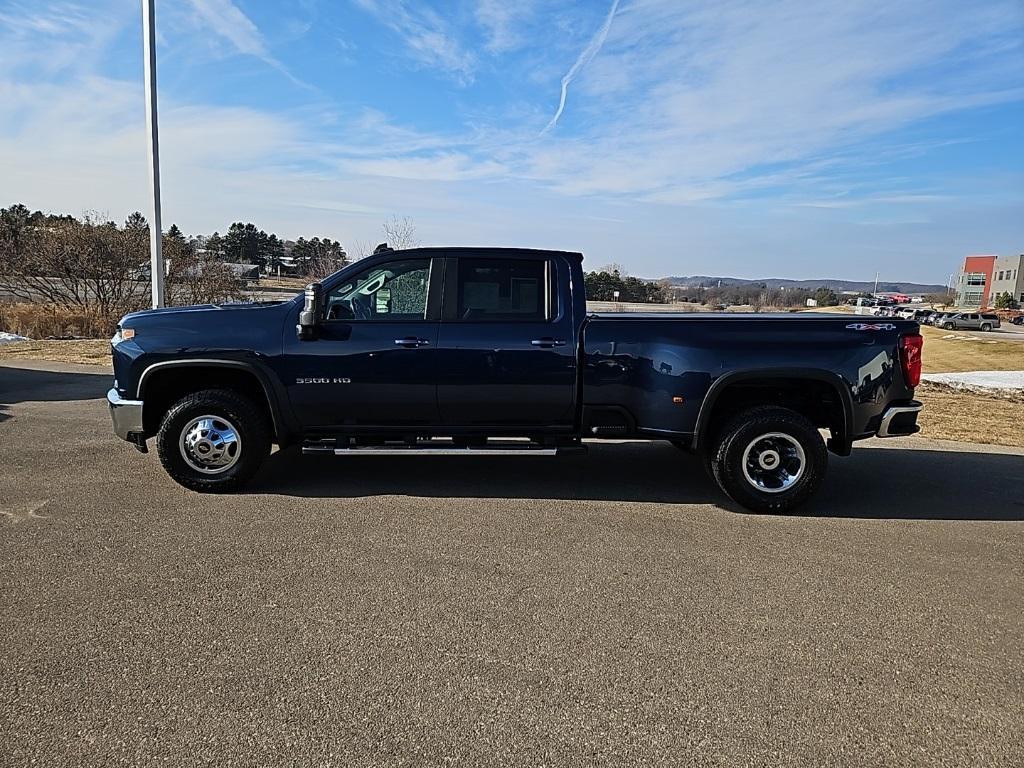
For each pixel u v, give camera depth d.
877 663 3.29
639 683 3.07
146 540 4.61
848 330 5.49
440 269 5.65
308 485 5.95
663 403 5.53
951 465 7.28
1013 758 2.63
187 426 5.56
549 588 4.02
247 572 4.14
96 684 2.96
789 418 5.45
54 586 3.89
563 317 5.61
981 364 24.06
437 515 5.25
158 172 13.88
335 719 2.76
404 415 5.66
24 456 6.63
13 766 2.46
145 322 5.55
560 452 5.63
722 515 5.45
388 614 3.66
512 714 2.83
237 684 2.99
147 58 13.45
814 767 2.55
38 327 20.14
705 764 2.56
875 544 4.88
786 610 3.82
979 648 3.46
